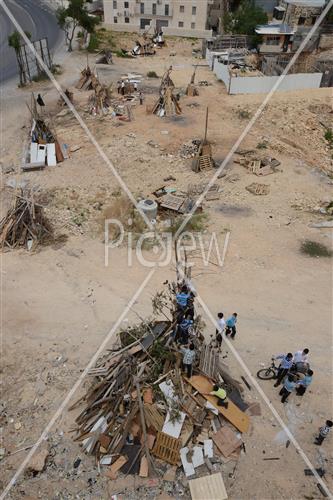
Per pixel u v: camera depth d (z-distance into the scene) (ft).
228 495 36.91
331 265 64.49
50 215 75.41
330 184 87.51
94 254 67.10
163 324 47.70
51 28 199.82
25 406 44.19
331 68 148.66
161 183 86.12
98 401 41.60
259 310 55.98
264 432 41.55
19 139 105.50
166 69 161.68
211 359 44.88
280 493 37.09
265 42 179.22
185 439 39.91
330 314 55.47
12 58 162.30
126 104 124.67
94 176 88.12
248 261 65.00
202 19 203.82
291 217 75.77
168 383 42.42
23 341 51.85
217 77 152.35
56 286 60.64
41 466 38.52
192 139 104.06
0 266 64.39
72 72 153.58
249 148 100.63
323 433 39.65
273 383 46.32
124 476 38.17
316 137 114.93
